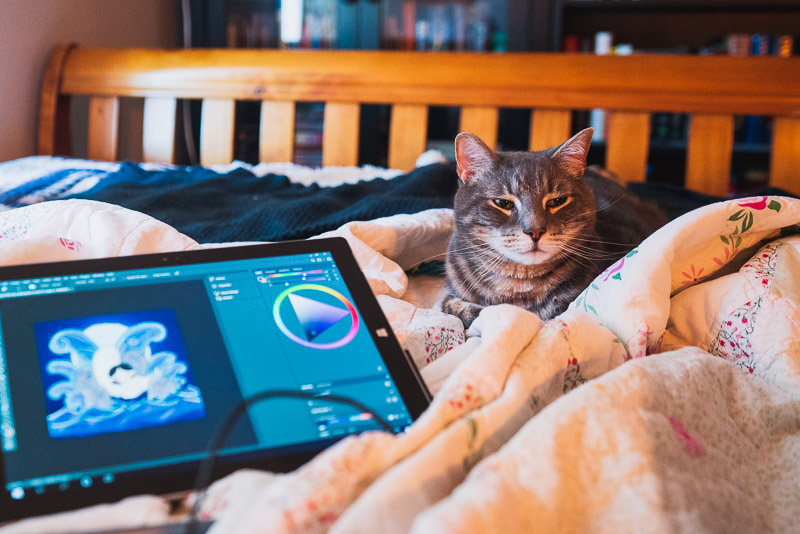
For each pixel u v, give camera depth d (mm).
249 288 754
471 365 654
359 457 513
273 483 512
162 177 1687
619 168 1924
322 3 3094
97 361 646
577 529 506
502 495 473
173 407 625
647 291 879
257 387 659
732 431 707
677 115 3061
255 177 1756
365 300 774
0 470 554
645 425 591
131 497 551
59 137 2170
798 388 806
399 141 2008
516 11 2947
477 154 1302
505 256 1243
